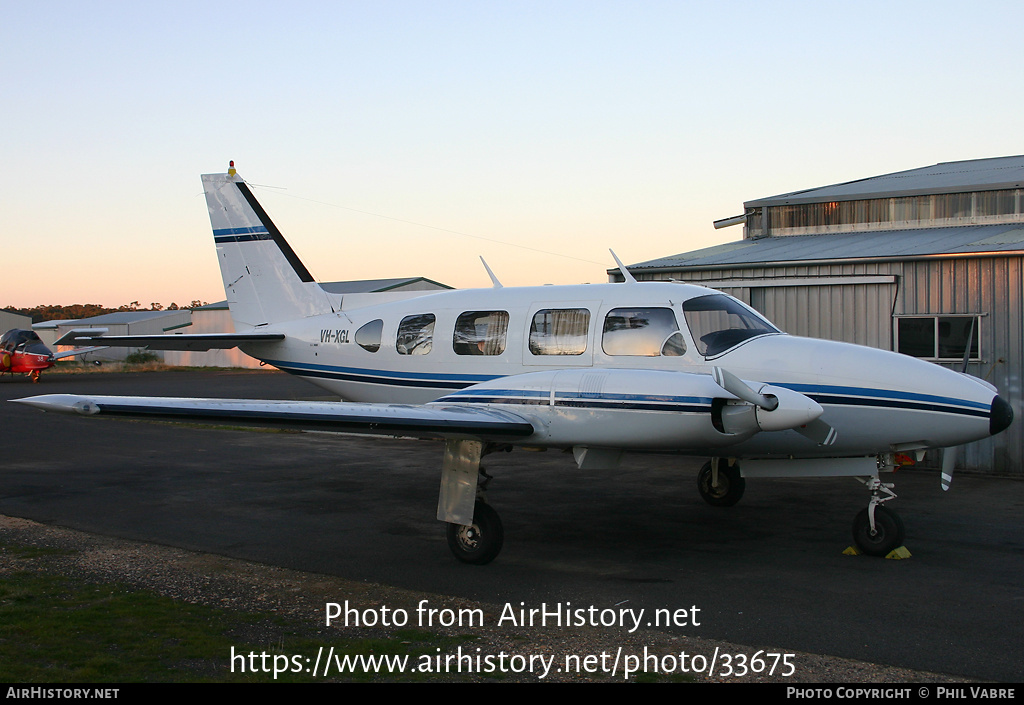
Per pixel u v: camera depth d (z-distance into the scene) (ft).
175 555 22.56
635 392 20.07
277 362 34.53
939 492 31.19
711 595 18.61
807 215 56.95
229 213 36.58
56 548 23.35
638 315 24.73
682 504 29.43
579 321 25.61
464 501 21.35
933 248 38.63
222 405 20.53
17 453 42.98
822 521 26.50
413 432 20.29
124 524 26.48
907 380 21.65
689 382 19.76
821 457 23.67
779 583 19.51
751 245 51.65
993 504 28.86
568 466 38.19
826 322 39.19
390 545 23.71
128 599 18.49
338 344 31.99
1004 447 35.01
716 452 24.11
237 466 38.88
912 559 21.61
